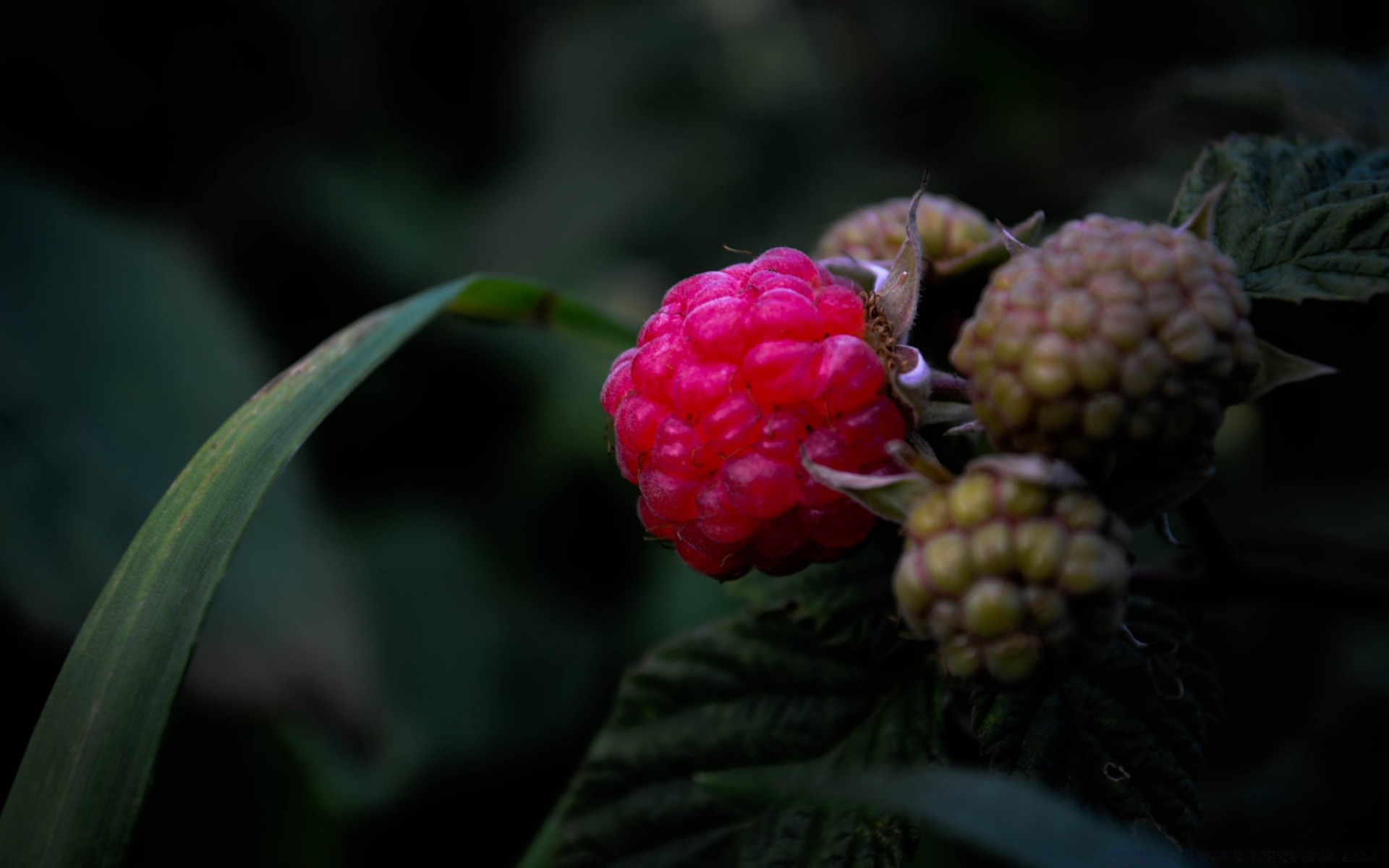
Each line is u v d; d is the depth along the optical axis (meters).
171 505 0.12
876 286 0.12
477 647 0.24
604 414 0.26
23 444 0.17
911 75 0.27
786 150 0.30
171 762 0.18
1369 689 0.17
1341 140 0.13
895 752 0.13
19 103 0.26
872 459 0.11
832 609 0.13
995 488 0.11
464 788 0.23
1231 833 0.17
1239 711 0.18
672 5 0.35
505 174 0.34
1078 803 0.12
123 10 0.27
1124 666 0.12
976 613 0.11
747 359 0.12
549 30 0.37
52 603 0.16
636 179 0.31
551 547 0.26
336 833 0.18
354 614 0.17
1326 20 0.22
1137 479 0.11
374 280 0.29
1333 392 0.17
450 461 0.29
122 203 0.27
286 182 0.29
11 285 0.19
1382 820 0.16
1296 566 0.15
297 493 0.18
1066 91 0.24
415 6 0.37
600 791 0.13
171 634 0.12
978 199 0.22
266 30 0.30
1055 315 0.11
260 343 0.20
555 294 0.16
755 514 0.11
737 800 0.13
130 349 0.19
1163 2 0.23
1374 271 0.12
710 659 0.13
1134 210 0.16
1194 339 0.11
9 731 0.17
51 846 0.11
